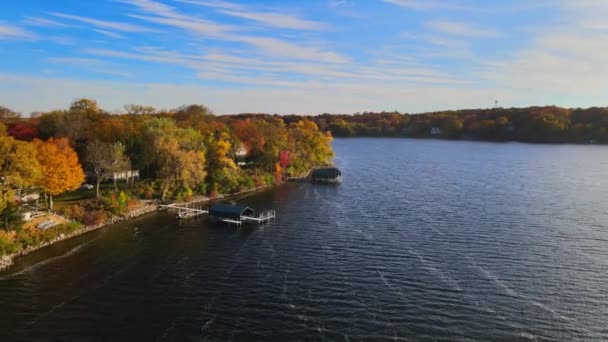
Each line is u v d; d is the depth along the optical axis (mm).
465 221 107938
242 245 89750
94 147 110750
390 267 77062
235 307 62000
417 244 89688
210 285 69438
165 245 89312
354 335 54750
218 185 144875
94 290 66812
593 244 89562
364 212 118562
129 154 130125
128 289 67500
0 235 79250
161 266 77375
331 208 124188
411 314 60094
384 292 66938
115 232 98000
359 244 89875
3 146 83500
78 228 96250
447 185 162125
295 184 168125
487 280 71312
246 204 130250
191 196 134125
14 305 61312
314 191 152375
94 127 142000
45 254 81875
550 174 188875
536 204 127750
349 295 65938
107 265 77312
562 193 145250
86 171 128500
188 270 75625
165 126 138125
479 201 132250
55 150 97500
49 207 99438
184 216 113062
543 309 61625
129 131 139875
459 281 70938
